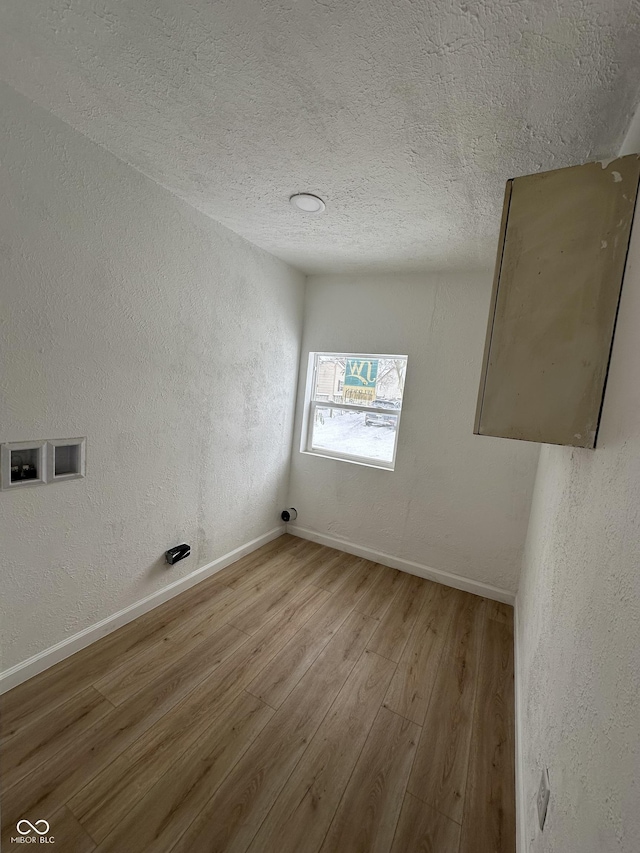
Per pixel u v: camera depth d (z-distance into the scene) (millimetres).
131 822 1106
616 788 515
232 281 2275
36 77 1159
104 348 1645
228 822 1129
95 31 972
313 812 1176
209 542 2447
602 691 629
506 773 1342
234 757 1323
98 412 1660
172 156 1521
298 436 3166
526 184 976
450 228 1912
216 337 2230
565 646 932
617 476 713
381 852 1089
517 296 990
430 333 2607
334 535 3080
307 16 868
